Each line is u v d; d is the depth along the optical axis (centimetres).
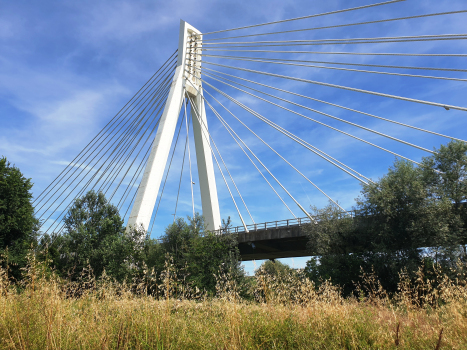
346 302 797
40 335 547
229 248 2481
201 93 4397
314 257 2353
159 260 2458
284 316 677
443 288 776
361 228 2281
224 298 709
